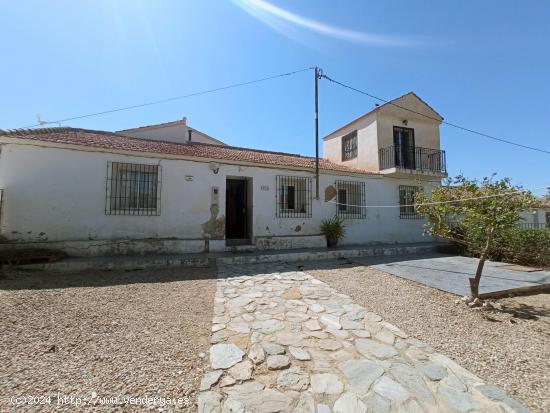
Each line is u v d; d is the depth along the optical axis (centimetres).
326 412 246
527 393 278
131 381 269
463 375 306
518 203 478
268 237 963
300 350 347
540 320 462
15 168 698
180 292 531
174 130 1314
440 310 498
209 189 901
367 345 367
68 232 731
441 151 1341
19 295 448
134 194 820
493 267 823
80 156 755
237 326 405
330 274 713
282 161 1097
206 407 243
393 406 256
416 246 1109
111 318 398
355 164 1401
